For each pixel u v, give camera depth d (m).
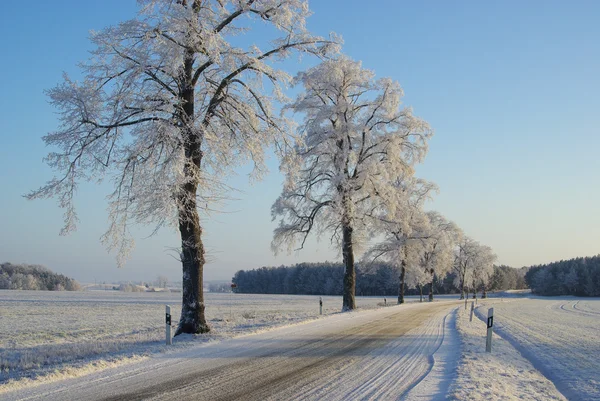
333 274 126.56
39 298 52.50
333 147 28.19
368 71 29.14
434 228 51.50
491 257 87.00
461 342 13.89
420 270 59.03
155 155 13.66
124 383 7.54
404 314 27.06
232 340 12.98
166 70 13.68
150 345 11.97
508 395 7.28
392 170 29.39
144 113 13.75
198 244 14.43
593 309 55.19
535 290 136.75
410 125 29.58
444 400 6.71
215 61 13.78
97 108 13.43
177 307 39.44
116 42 13.43
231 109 15.52
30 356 10.07
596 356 13.53
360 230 30.53
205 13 13.67
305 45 16.19
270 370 8.77
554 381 9.97
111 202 13.96
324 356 10.50
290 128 16.19
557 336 19.44
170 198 12.98
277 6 15.17
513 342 17.03
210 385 7.46
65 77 13.34
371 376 8.41
